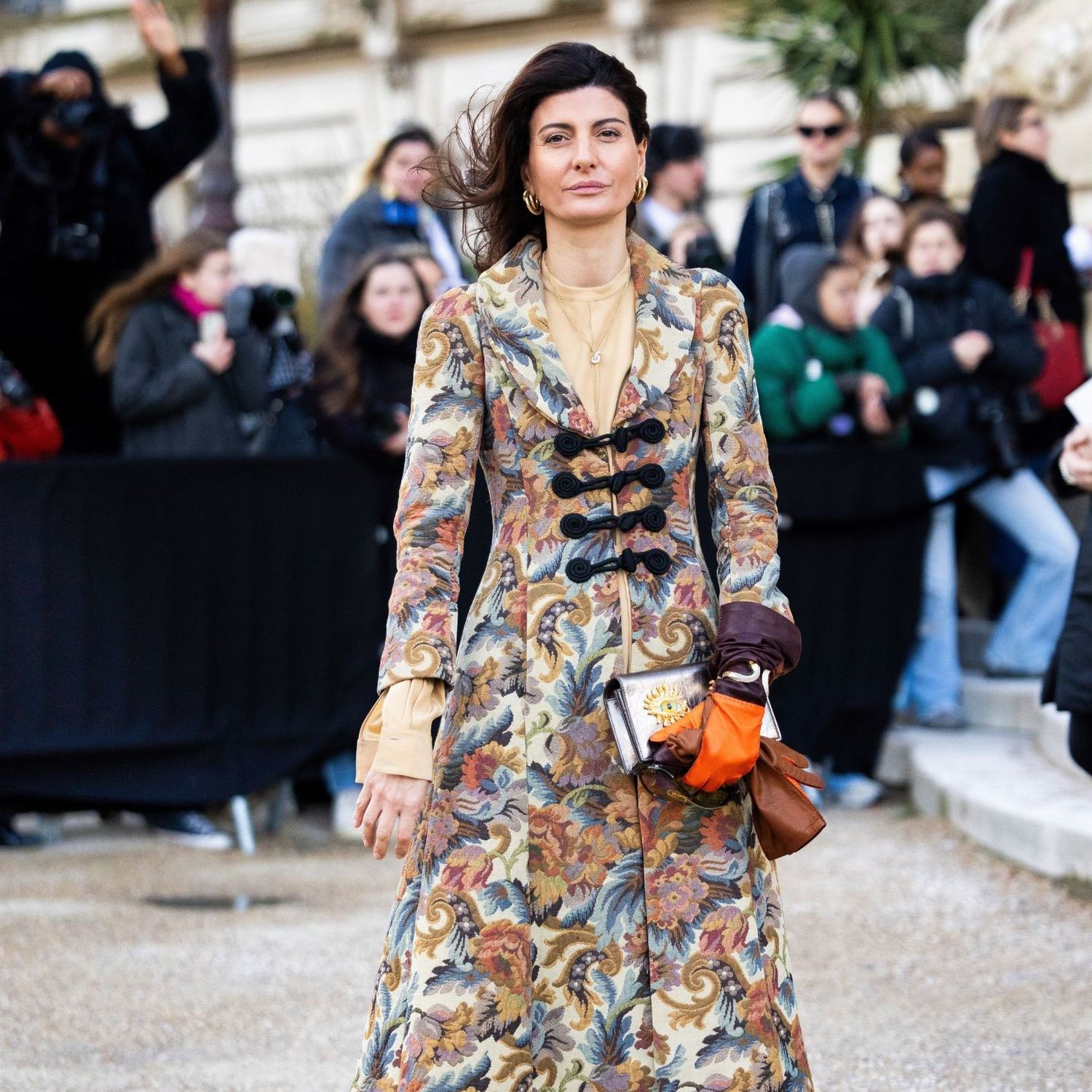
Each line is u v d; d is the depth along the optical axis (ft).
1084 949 22.52
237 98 109.19
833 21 56.34
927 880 25.98
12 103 30.96
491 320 12.70
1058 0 41.42
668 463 12.73
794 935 23.29
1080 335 35.01
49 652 28.55
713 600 12.84
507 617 12.57
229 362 31.22
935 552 32.48
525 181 13.03
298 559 29.66
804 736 31.48
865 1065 18.42
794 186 35.86
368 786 11.88
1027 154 34.09
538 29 100.37
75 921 24.38
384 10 103.35
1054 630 33.30
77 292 31.94
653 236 35.78
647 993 12.37
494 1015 12.19
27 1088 17.79
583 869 12.37
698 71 95.14
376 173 34.42
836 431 31.35
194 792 29.12
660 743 12.03
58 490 28.50
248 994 20.92
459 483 12.57
